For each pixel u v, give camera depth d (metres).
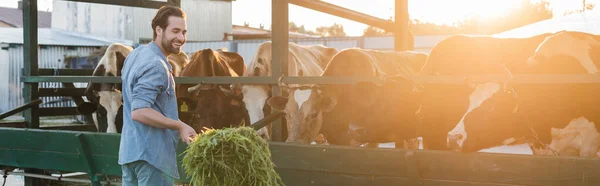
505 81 4.29
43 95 7.31
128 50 8.39
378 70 6.45
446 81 4.52
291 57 7.54
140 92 3.31
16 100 20.70
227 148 3.20
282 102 5.15
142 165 3.46
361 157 4.25
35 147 5.45
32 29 6.54
